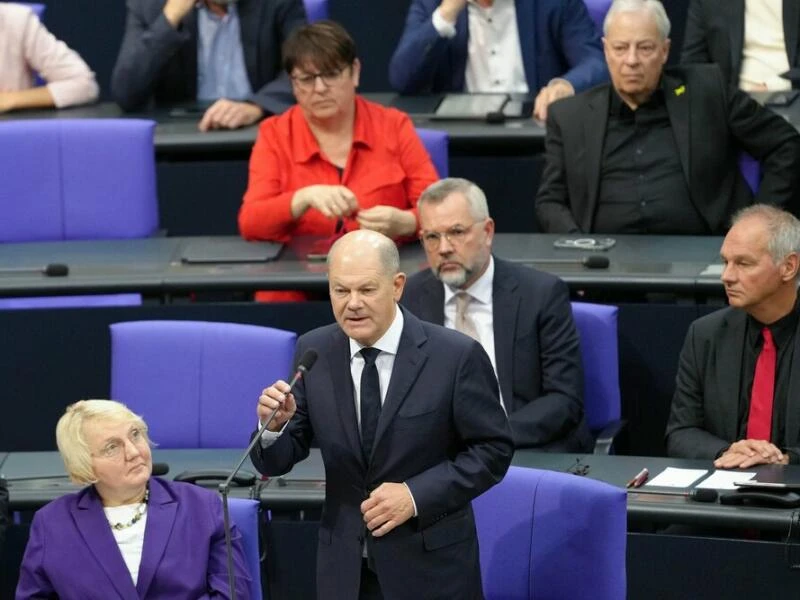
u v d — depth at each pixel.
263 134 19.95
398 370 12.05
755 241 15.34
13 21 23.98
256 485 14.57
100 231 20.53
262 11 24.00
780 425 15.66
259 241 19.52
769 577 13.95
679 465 14.90
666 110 20.16
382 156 19.80
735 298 15.53
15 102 23.78
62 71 24.19
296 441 12.35
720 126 20.09
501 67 24.27
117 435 12.73
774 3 23.09
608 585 12.66
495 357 16.66
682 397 16.25
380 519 11.68
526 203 22.20
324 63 19.16
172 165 22.53
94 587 12.68
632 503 13.89
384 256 11.78
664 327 17.61
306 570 14.91
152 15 23.62
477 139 21.77
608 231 20.34
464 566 12.08
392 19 26.84
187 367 16.52
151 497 12.98
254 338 16.36
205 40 24.30
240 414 16.38
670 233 20.19
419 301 16.92
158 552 12.74
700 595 14.23
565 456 15.29
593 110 20.36
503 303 16.70
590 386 17.09
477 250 16.52
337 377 12.16
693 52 23.50
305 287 17.86
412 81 24.03
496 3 24.17
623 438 16.92
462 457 12.02
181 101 24.39
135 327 16.64
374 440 12.03
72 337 18.14
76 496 13.02
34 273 18.56
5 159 20.36
